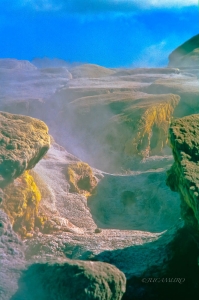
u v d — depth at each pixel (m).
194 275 17.30
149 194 27.52
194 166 16.33
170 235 18.95
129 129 37.84
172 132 17.23
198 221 15.38
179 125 17.53
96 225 23.52
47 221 20.72
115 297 14.30
